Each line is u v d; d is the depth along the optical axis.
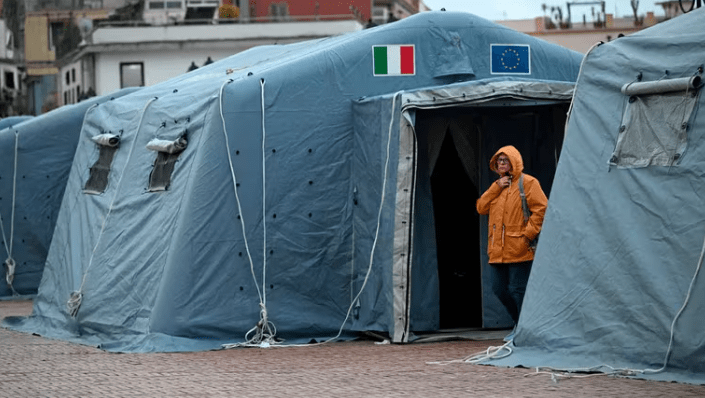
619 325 9.35
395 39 13.15
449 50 13.34
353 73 12.92
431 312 12.51
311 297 12.55
